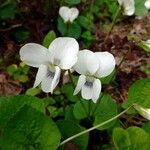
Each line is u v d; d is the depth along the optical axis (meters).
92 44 0.14
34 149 0.07
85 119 0.09
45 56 0.07
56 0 0.14
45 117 0.06
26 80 0.12
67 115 0.09
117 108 0.09
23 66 0.12
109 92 0.12
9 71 0.12
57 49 0.07
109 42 0.14
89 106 0.09
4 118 0.07
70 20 0.13
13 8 0.13
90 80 0.07
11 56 0.13
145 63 0.13
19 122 0.06
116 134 0.07
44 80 0.07
